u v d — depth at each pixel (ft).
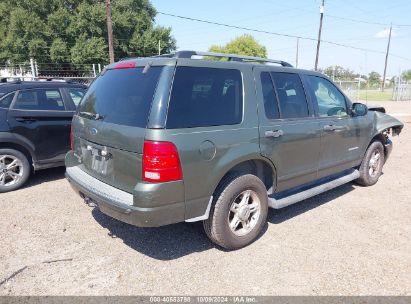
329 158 15.74
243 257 11.95
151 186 9.95
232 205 11.95
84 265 11.40
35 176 20.85
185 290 10.19
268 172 13.38
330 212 15.78
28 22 152.66
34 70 80.53
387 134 20.43
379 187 19.36
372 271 11.17
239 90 12.05
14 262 11.51
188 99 10.64
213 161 10.94
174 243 12.86
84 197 12.30
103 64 158.92
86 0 165.37
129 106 10.88
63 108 19.65
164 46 180.45
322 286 10.41
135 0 179.01
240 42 217.77
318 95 15.30
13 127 17.71
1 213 15.25
